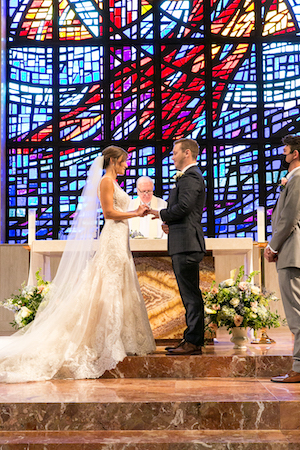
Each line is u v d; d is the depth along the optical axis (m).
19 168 8.83
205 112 8.88
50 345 3.87
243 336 4.41
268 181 8.63
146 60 9.05
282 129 8.70
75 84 9.02
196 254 3.90
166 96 8.96
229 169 8.73
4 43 8.84
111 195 4.15
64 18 9.14
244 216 8.59
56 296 4.12
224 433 2.92
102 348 3.88
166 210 3.93
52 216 8.73
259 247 5.56
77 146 8.89
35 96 8.98
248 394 3.17
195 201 3.88
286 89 8.81
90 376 3.79
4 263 7.43
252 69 8.93
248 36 8.99
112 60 9.08
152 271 4.86
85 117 8.95
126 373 3.85
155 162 8.77
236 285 4.62
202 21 9.08
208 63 8.95
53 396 3.17
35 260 5.18
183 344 3.97
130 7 9.16
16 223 8.71
